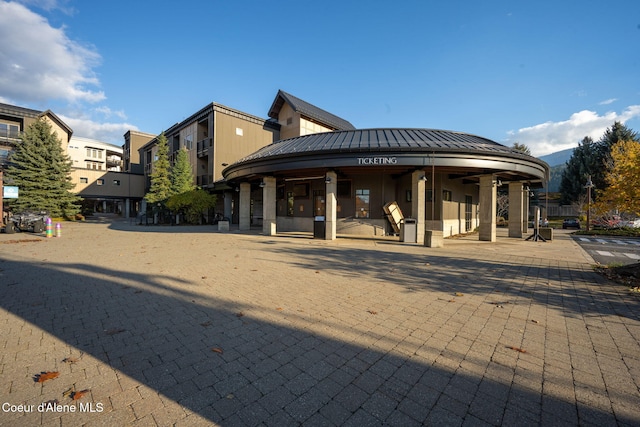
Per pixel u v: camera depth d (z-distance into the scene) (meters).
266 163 15.87
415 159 13.69
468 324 4.43
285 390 2.79
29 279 6.71
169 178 34.62
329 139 16.70
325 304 5.23
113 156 74.50
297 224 22.17
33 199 30.59
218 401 2.62
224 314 4.70
